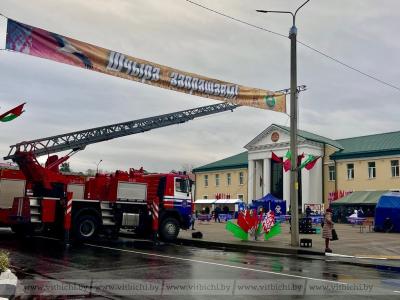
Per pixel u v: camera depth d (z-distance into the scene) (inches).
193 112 1155.3
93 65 590.2
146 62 644.1
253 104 773.3
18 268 427.8
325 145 2245.3
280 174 2401.6
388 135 2187.5
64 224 717.3
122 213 812.0
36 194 799.7
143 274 407.5
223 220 1801.2
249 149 2504.9
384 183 1964.8
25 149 841.5
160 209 837.2
